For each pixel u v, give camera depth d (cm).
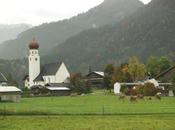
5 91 14062
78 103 11269
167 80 17238
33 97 17700
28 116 7288
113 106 9494
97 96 16175
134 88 15388
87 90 19888
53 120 6606
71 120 6581
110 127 5659
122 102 11281
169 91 15350
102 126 5775
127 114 7438
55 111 7938
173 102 10925
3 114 7550
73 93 19900
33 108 8775
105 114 7475
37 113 7600
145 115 7275
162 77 17388
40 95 19000
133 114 7438
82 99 13900
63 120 6588
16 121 6494
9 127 5775
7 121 6500
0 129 5569
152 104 10088
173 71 17238
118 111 7950
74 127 5706
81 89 19875
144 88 14550
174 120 6462
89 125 5900
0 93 14000
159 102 10969
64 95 19462
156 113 7562
